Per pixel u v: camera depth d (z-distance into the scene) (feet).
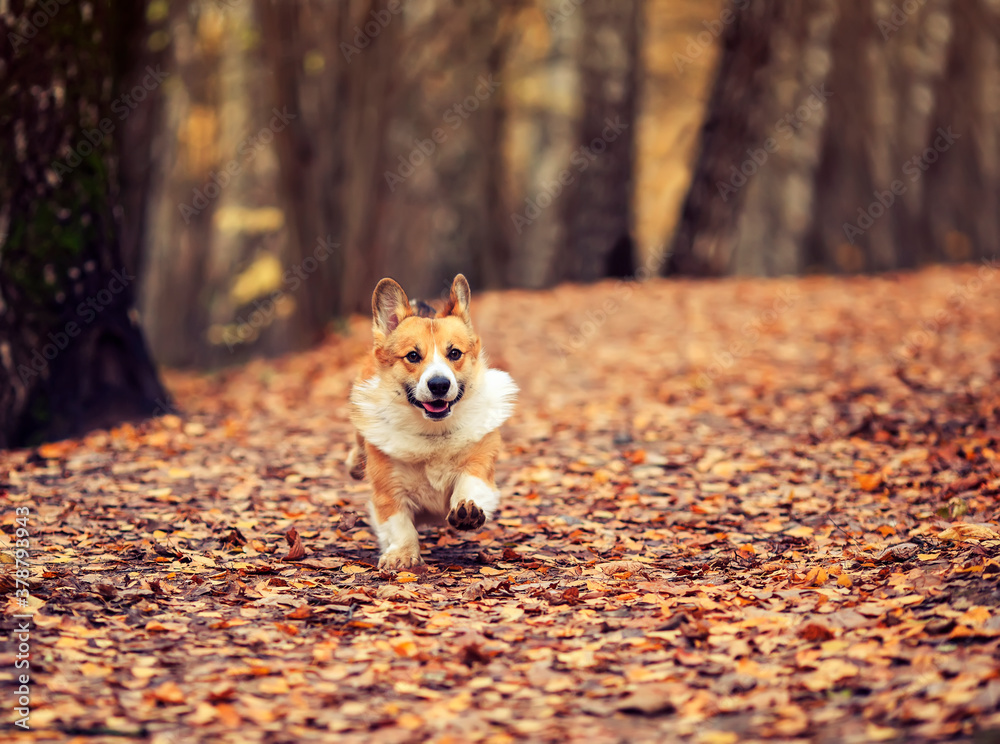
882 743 9.16
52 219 27.09
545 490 22.24
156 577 15.72
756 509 19.83
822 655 11.74
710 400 30.27
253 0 49.03
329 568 16.78
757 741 9.66
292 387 37.37
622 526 19.43
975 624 11.66
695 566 16.35
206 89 56.95
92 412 27.91
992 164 71.92
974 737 8.87
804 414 27.48
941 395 27.73
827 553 16.53
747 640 12.55
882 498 19.79
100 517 19.56
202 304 59.31
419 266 63.57
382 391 17.17
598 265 62.59
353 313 51.11
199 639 13.14
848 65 69.67
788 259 71.05
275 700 11.28
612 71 62.13
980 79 72.13
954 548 15.53
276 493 21.83
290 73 48.24
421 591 15.30
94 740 9.97
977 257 70.90
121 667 12.05
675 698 11.02
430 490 17.54
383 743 10.07
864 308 43.70
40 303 27.02
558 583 15.64
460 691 11.60
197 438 27.43
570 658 12.38
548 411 30.50
